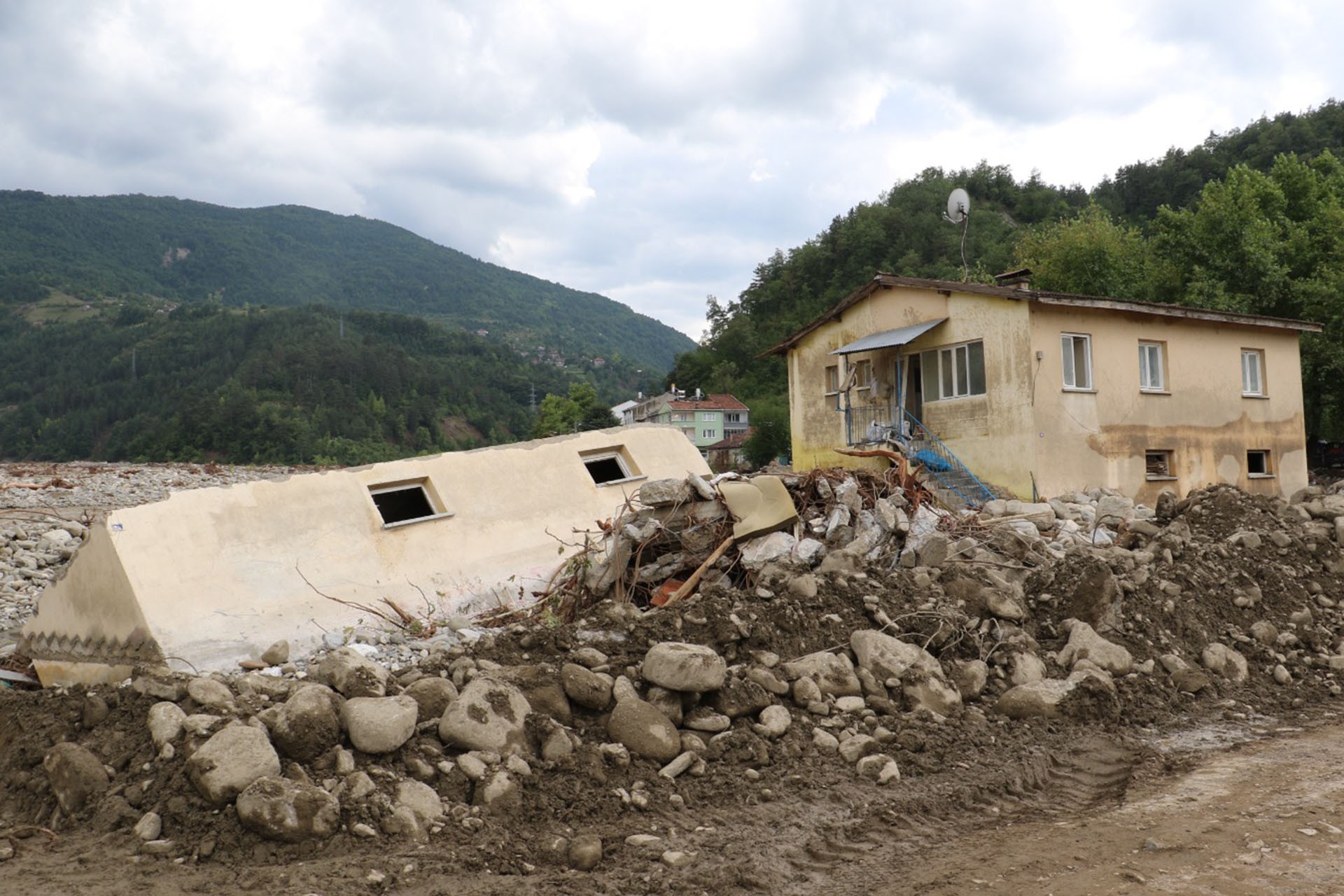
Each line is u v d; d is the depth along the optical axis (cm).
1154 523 1330
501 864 509
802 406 2508
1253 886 469
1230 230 3120
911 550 995
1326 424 3697
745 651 759
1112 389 1997
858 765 656
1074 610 902
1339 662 930
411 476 1021
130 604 785
